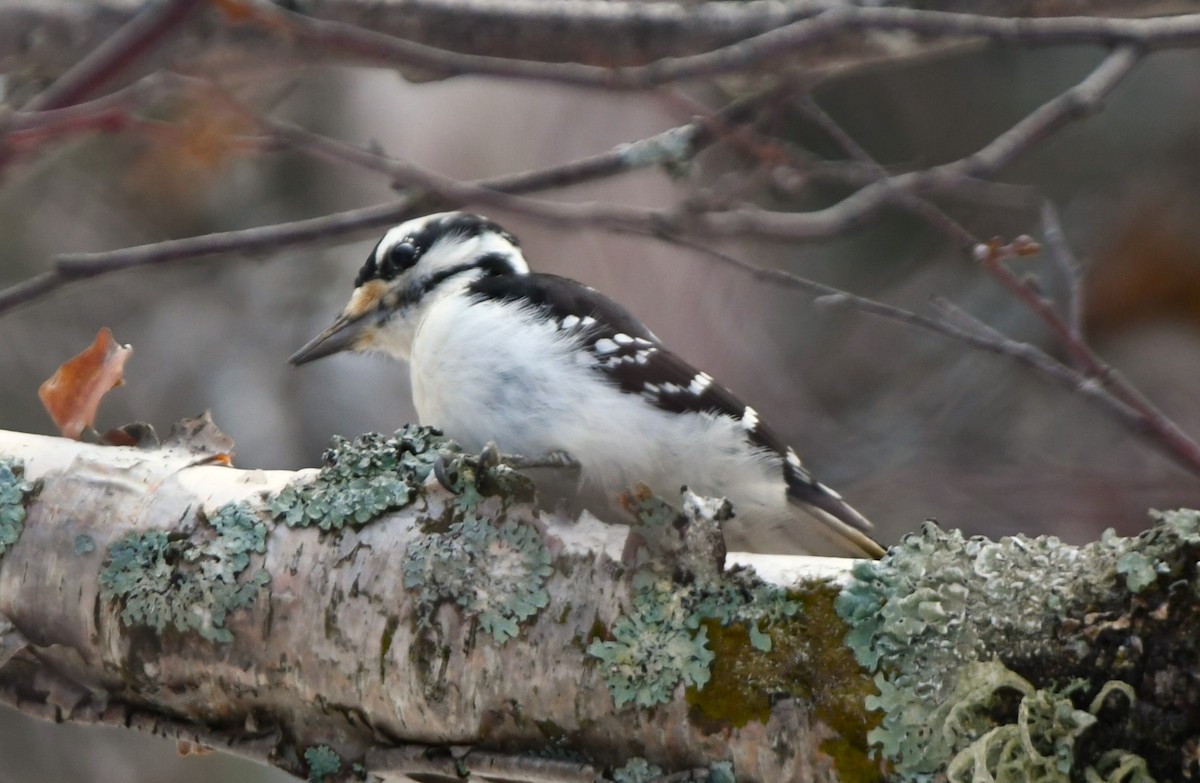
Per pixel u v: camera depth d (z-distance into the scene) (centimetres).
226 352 1539
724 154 1409
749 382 1445
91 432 718
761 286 1537
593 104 1398
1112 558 555
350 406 1493
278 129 788
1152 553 541
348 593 643
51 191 1507
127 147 1450
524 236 1352
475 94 1410
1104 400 952
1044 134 988
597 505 758
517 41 1003
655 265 1395
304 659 648
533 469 805
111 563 671
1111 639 543
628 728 603
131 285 1559
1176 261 1630
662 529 609
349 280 1588
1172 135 1700
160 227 1533
